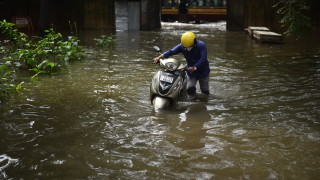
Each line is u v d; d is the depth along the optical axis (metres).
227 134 4.57
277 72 8.84
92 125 4.89
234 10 21.86
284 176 3.40
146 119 5.18
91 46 14.21
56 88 7.05
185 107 5.85
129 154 3.92
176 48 6.27
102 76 8.26
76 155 3.88
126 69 9.19
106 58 11.06
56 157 3.82
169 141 4.31
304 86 7.32
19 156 3.84
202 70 6.45
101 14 22.47
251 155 3.90
